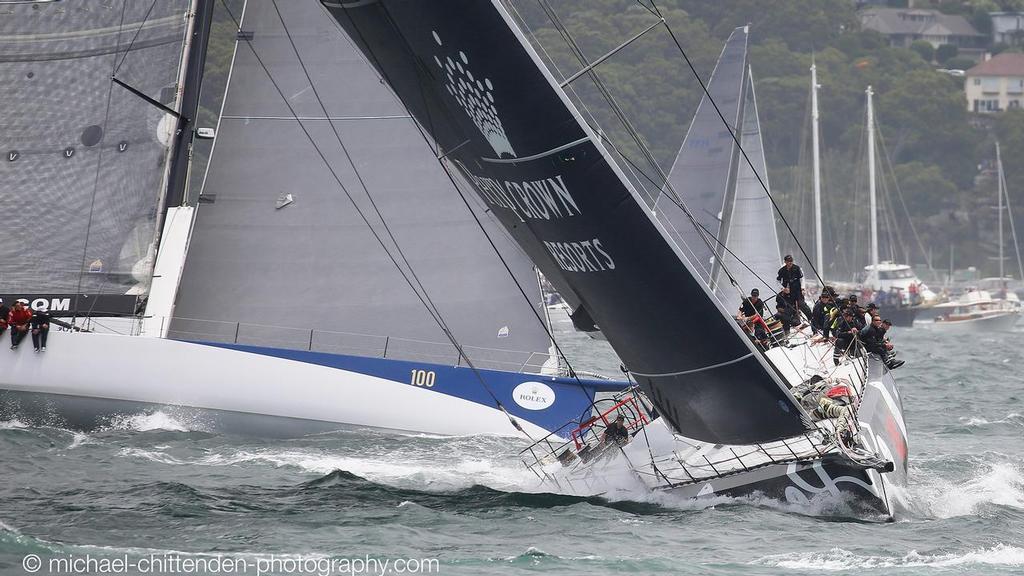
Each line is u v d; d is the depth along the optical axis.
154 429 82.56
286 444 80.44
